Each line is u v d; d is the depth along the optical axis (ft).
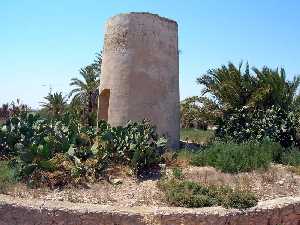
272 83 50.72
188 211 25.23
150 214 24.72
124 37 41.52
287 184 31.58
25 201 25.13
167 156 34.71
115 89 41.29
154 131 35.27
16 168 28.78
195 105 55.26
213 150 36.22
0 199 24.95
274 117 45.06
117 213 24.54
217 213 25.35
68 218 24.17
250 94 51.52
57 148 31.04
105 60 43.47
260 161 34.63
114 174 30.63
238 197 26.91
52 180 28.27
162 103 41.22
